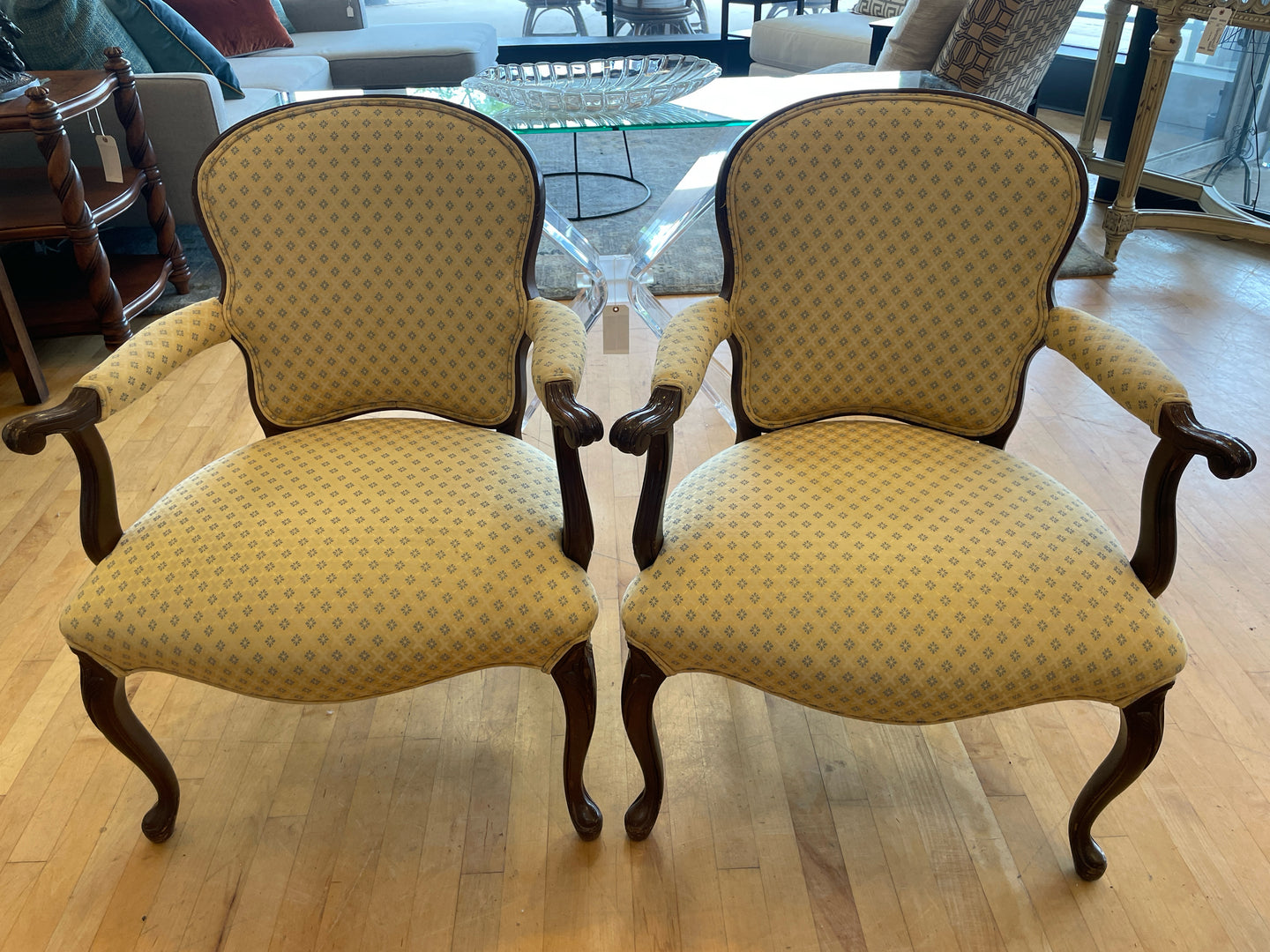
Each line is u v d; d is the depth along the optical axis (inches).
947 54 105.2
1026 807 52.7
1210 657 61.8
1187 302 110.1
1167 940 45.9
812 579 42.6
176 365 49.4
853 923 47.1
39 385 92.8
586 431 40.8
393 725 58.6
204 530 45.8
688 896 48.4
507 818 52.6
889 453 50.8
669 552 45.2
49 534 75.0
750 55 178.4
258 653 42.0
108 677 45.0
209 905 48.2
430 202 51.9
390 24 208.8
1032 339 51.0
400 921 47.4
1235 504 76.4
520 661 44.8
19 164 113.5
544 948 46.1
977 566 42.8
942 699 40.9
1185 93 128.6
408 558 44.1
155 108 112.2
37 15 108.2
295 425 55.6
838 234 51.3
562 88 86.8
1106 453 83.4
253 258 51.8
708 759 56.1
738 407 55.5
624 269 91.0
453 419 57.2
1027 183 48.7
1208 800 52.6
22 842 51.3
